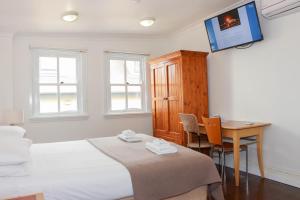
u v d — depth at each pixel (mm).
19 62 4105
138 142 2916
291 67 3021
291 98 3035
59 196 1676
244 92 3611
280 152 3172
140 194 1848
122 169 1920
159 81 4504
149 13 3648
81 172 1858
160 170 1984
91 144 2902
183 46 4750
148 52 5059
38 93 4328
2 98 3859
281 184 3084
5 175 1755
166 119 4344
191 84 4023
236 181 3053
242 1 3445
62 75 4500
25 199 1271
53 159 2246
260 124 3184
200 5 3490
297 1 2701
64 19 3439
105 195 1780
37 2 2973
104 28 4188
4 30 3838
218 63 4012
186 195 2145
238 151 3062
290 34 3018
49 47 4297
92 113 4605
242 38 3371
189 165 2111
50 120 4301
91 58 4602
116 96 4887
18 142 2113
